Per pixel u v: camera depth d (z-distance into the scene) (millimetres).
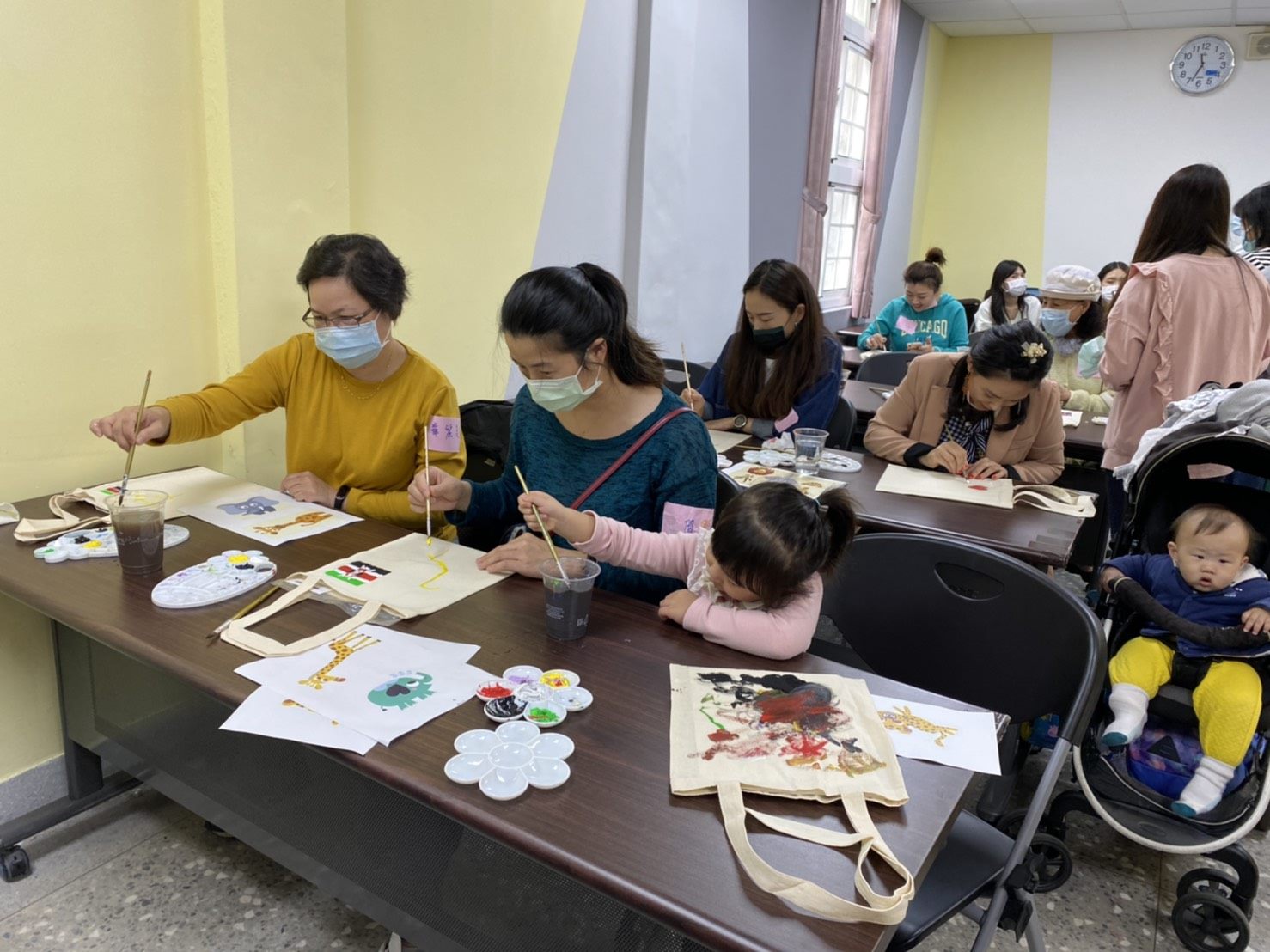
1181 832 1664
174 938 1557
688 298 4090
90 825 1824
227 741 1442
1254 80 6414
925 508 2076
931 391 2506
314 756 1295
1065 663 1344
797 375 2670
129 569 1346
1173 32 6574
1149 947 1671
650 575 1494
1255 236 2756
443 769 905
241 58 1814
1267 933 1704
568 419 1524
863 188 6117
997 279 4555
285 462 2146
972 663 1469
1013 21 6688
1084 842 1972
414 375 1834
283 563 1427
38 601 1255
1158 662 1790
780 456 2484
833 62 4957
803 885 738
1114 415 2625
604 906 1007
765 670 1154
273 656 1109
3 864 1649
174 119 1786
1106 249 7184
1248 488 1887
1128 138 6906
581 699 1042
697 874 777
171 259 1838
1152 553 1977
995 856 1281
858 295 6305
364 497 1811
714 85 3953
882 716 1053
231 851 1779
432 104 2430
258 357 1863
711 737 980
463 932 1169
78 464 1747
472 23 2506
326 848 1322
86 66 1618
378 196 2324
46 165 1591
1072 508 2121
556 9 2850
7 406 1615
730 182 4285
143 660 1125
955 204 7676
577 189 3170
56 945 1524
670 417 1478
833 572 1301
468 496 1594
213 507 1686
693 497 1461
